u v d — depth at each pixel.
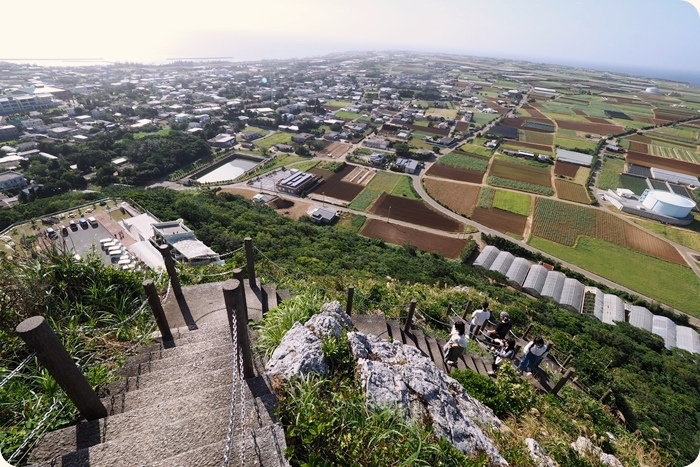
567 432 7.71
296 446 3.79
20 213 44.03
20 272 6.55
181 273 10.64
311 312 6.55
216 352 5.86
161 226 34.06
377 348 6.22
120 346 6.27
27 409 4.48
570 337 22.38
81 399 4.07
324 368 4.98
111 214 38.47
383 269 30.75
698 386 21.44
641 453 8.38
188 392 4.64
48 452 3.74
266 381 4.58
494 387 7.55
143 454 3.57
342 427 4.05
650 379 20.38
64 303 6.57
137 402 4.50
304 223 49.31
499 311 17.94
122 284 7.77
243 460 3.47
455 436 4.95
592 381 14.37
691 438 13.48
